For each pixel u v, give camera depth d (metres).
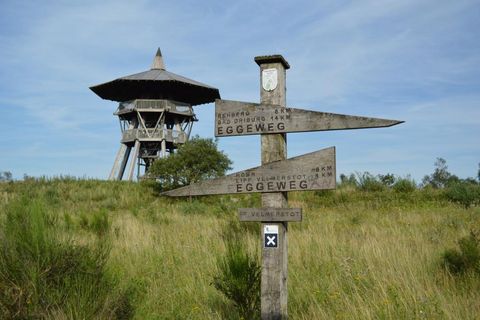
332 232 10.70
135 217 17.38
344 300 5.52
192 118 43.00
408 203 19.17
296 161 4.55
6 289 4.90
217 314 5.42
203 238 10.48
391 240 9.27
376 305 5.15
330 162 4.43
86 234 10.96
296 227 12.38
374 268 6.77
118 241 10.47
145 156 40.41
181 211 19.83
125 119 42.31
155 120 41.47
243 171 4.75
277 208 4.60
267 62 4.83
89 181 32.19
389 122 4.23
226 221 13.84
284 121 4.62
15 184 30.33
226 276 5.33
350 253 8.16
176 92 41.88
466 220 13.19
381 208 18.23
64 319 4.70
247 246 8.82
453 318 4.73
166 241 10.49
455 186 20.22
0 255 5.18
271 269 4.62
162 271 7.59
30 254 5.26
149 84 40.12
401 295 5.46
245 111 4.78
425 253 7.77
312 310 5.34
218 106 4.90
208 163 29.86
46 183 31.16
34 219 5.54
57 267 5.30
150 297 6.27
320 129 4.48
